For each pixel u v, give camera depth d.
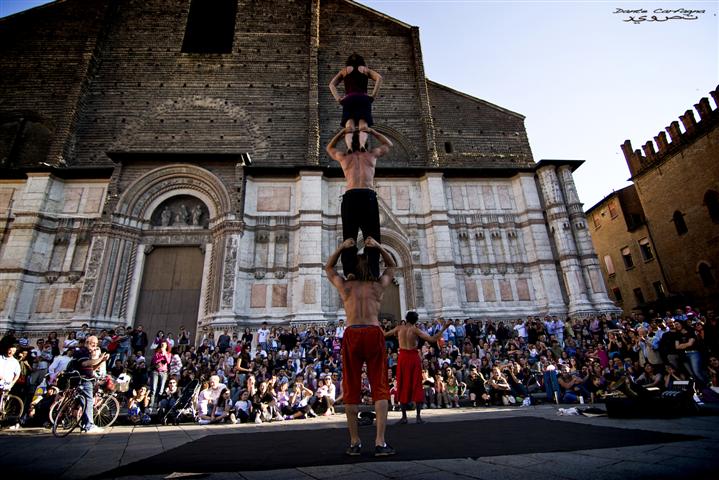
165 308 20.45
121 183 21.67
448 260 21.84
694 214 27.97
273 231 21.77
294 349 16.80
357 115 5.81
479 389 13.26
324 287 20.77
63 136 23.17
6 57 26.20
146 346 18.05
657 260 31.55
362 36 29.78
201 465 4.00
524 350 17.25
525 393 13.38
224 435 7.43
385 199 23.62
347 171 5.57
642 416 7.12
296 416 12.30
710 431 5.13
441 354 16.16
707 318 15.22
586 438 4.84
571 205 22.86
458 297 21.39
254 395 11.95
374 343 4.57
